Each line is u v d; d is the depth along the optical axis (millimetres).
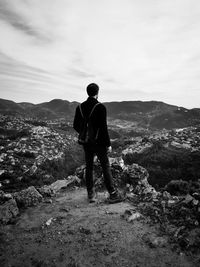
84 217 4020
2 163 69250
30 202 4852
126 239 3229
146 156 69875
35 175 63219
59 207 4602
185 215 3678
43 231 3588
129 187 5801
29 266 2738
